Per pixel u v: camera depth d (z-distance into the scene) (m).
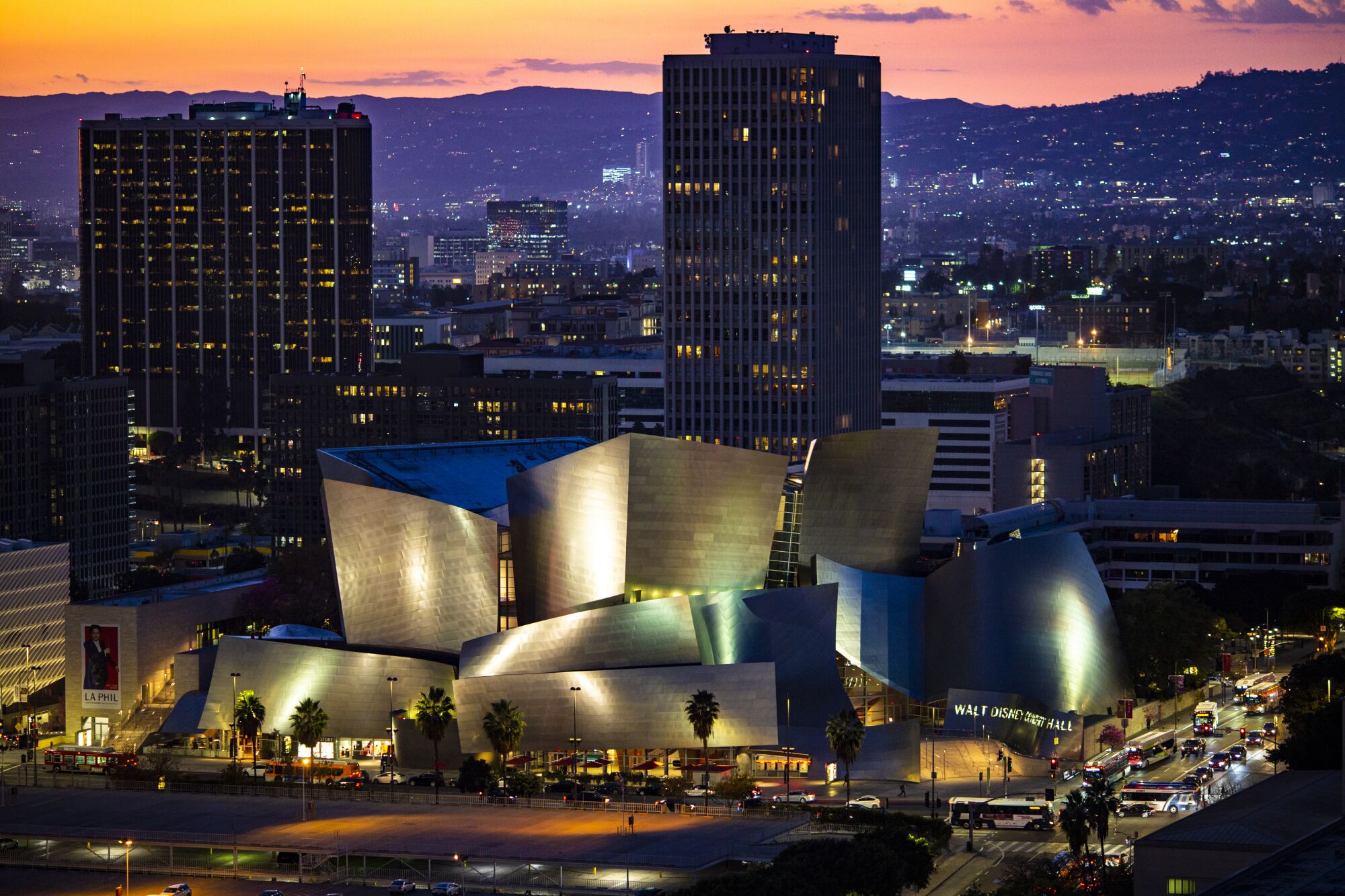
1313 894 175.38
